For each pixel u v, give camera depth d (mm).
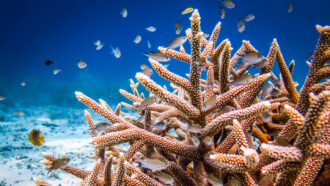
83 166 6082
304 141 1143
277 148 1167
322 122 1085
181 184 2041
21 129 11234
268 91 3084
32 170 5727
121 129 2242
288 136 1864
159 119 2479
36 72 61438
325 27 2041
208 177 1794
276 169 1232
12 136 9789
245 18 6406
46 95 27875
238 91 1843
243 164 1337
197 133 1786
